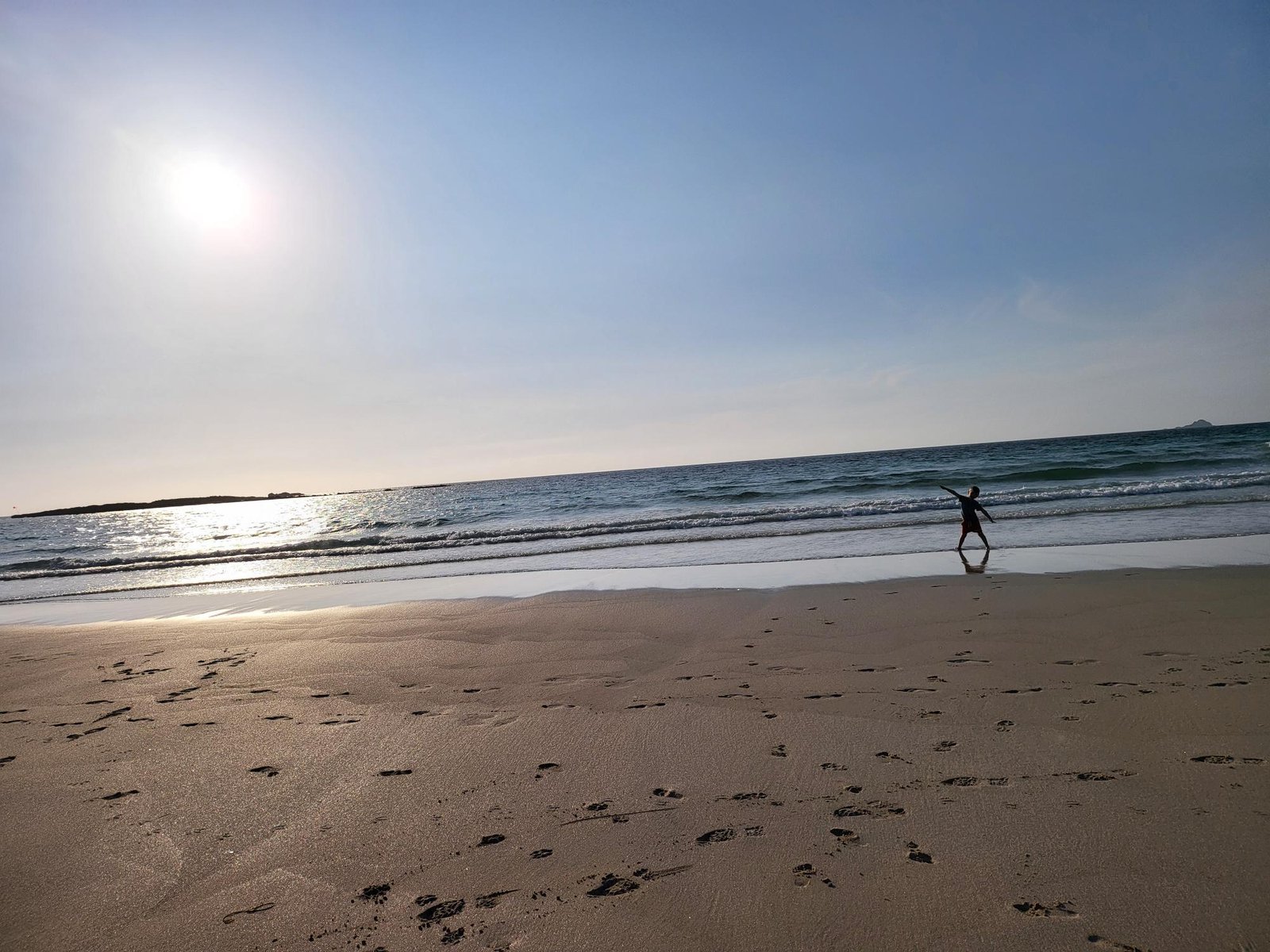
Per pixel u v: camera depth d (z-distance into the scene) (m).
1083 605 7.75
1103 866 2.97
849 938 2.64
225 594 15.11
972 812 3.49
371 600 12.38
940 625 7.36
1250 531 12.35
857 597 9.04
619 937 2.74
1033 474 30.12
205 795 4.38
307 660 7.81
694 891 3.00
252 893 3.25
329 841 3.68
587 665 6.86
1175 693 4.95
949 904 2.79
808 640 7.19
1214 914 2.62
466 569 15.95
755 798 3.81
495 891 3.11
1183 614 7.06
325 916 3.02
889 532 16.11
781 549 14.67
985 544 12.46
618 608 9.37
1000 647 6.43
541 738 4.94
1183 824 3.24
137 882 3.42
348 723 5.60
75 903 3.28
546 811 3.84
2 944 3.00
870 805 3.64
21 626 12.82
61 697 7.10
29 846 3.87
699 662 6.70
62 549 38.19
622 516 29.19
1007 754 4.14
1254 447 40.00
